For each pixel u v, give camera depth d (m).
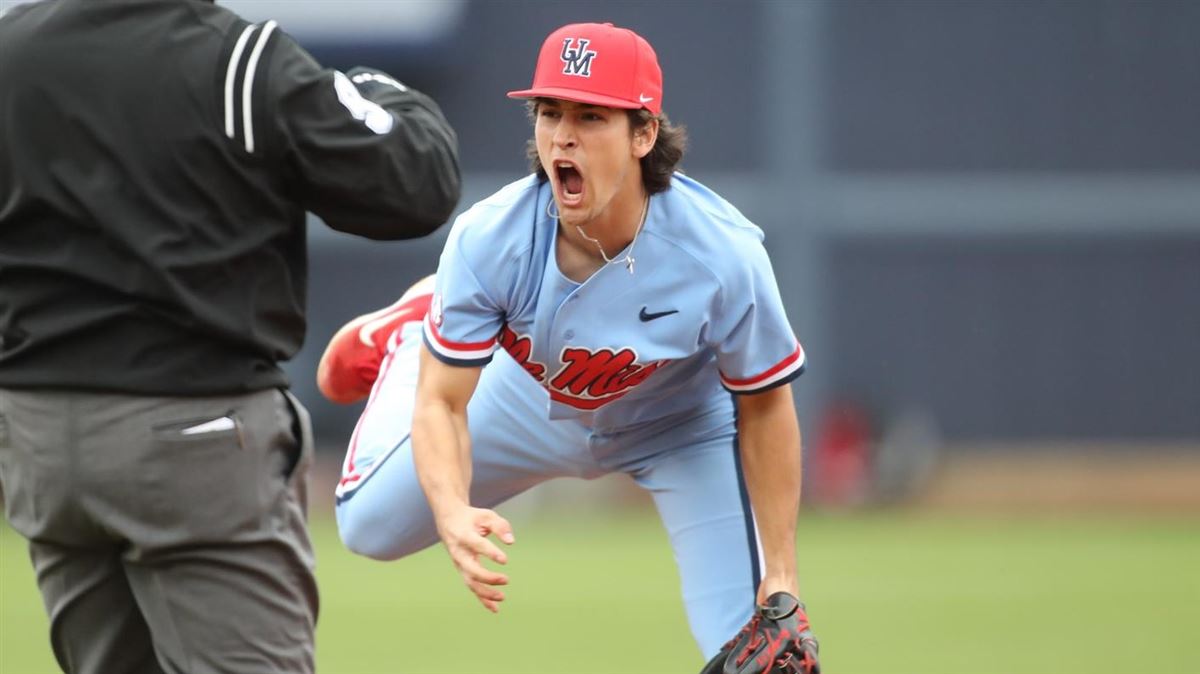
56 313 13.43
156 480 13.35
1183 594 40.41
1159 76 78.44
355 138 13.77
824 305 78.06
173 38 13.52
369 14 76.88
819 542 55.00
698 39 77.25
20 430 13.55
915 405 78.38
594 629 35.03
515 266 15.55
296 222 14.11
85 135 13.37
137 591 13.84
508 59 78.00
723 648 16.88
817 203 77.38
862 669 29.61
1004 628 34.88
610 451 18.55
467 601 39.91
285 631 13.98
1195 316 79.06
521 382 18.56
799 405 76.38
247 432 13.66
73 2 13.61
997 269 78.69
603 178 14.67
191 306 13.35
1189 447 78.75
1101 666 29.61
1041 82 78.38
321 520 62.00
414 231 14.35
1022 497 73.25
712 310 15.83
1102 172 78.56
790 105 76.88
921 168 78.06
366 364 19.91
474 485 19.55
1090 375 79.00
